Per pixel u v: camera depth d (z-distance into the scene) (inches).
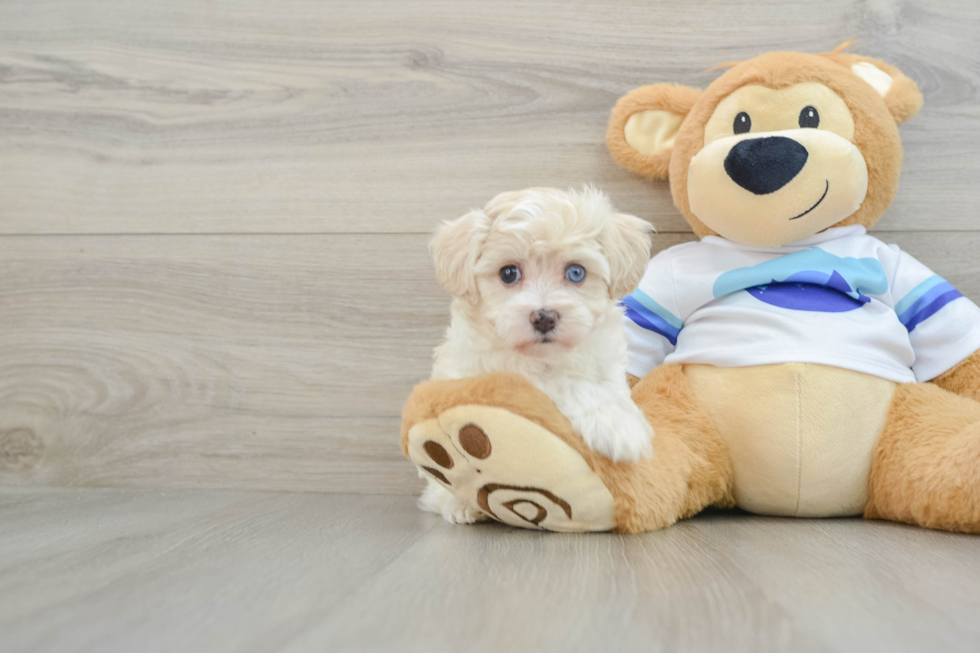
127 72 75.4
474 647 26.8
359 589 34.9
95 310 74.8
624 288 53.1
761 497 56.2
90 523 54.2
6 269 75.7
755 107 58.7
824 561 39.9
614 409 48.5
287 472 72.4
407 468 71.4
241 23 74.5
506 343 48.8
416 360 71.9
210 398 73.3
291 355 72.9
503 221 50.3
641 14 70.8
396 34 73.1
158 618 30.7
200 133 74.6
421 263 72.2
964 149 68.0
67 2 75.9
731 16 70.0
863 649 26.3
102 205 75.2
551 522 49.1
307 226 73.3
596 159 71.1
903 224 68.2
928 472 49.7
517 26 71.9
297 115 73.9
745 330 57.6
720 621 29.5
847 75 59.1
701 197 59.1
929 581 35.4
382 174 72.9
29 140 76.2
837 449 54.0
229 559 41.6
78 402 74.5
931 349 58.4
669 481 50.5
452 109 72.4
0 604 32.9
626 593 33.7
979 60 68.1
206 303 73.8
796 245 60.4
